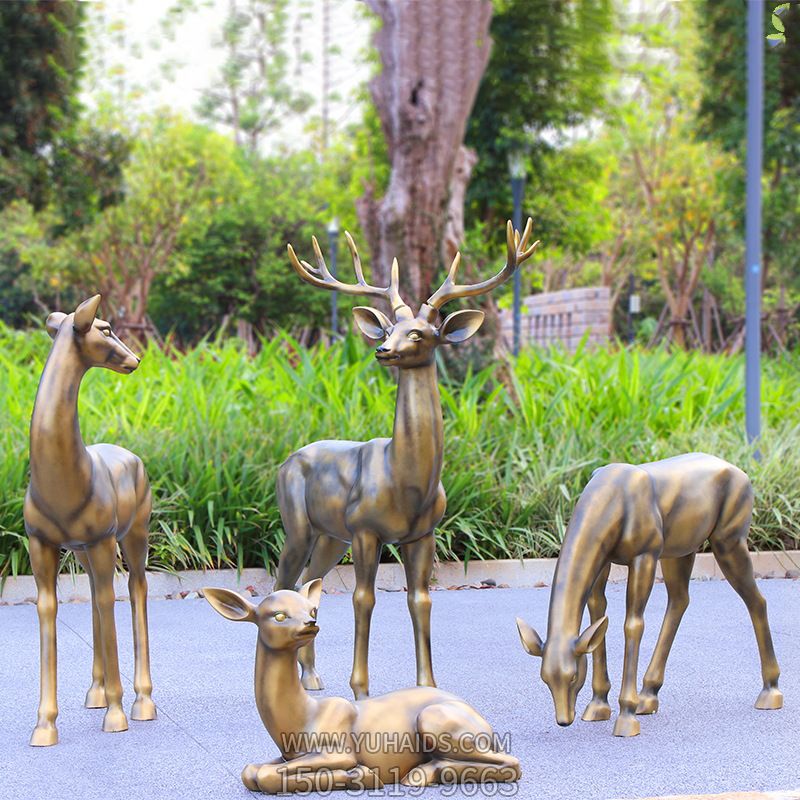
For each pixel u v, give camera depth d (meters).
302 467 5.20
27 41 21.23
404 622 6.97
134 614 4.99
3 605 7.59
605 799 3.82
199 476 8.40
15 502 7.86
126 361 4.56
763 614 5.07
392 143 11.37
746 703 5.11
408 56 11.20
